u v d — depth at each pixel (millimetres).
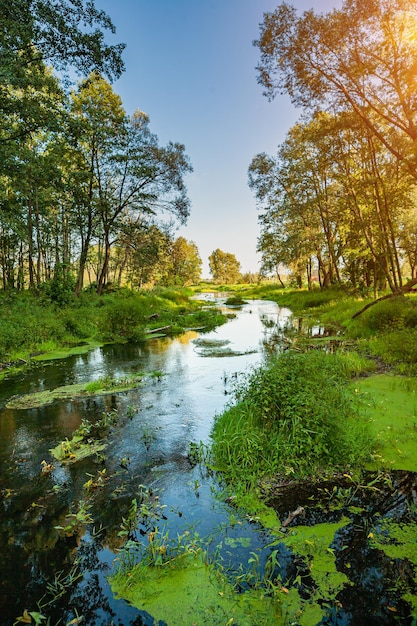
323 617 2463
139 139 23312
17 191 19719
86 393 7676
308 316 20312
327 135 14164
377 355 9500
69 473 4570
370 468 4281
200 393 7543
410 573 2809
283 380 5512
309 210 22953
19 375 9344
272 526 3408
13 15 11070
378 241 17078
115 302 21703
